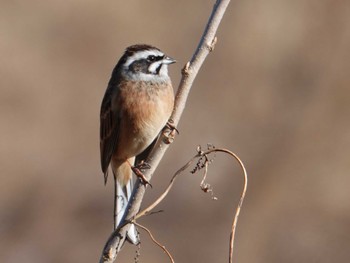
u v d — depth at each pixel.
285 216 14.27
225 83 18.11
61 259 14.47
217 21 6.22
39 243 14.74
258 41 18.59
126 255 13.38
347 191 14.66
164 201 14.95
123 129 7.76
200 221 14.58
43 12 19.56
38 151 16.78
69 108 17.92
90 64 19.03
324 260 13.51
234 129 16.84
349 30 18.09
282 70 18.03
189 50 19.44
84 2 19.72
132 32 19.53
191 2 20.08
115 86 7.82
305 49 18.14
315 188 14.68
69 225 15.12
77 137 17.31
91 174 16.17
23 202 15.57
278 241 13.78
